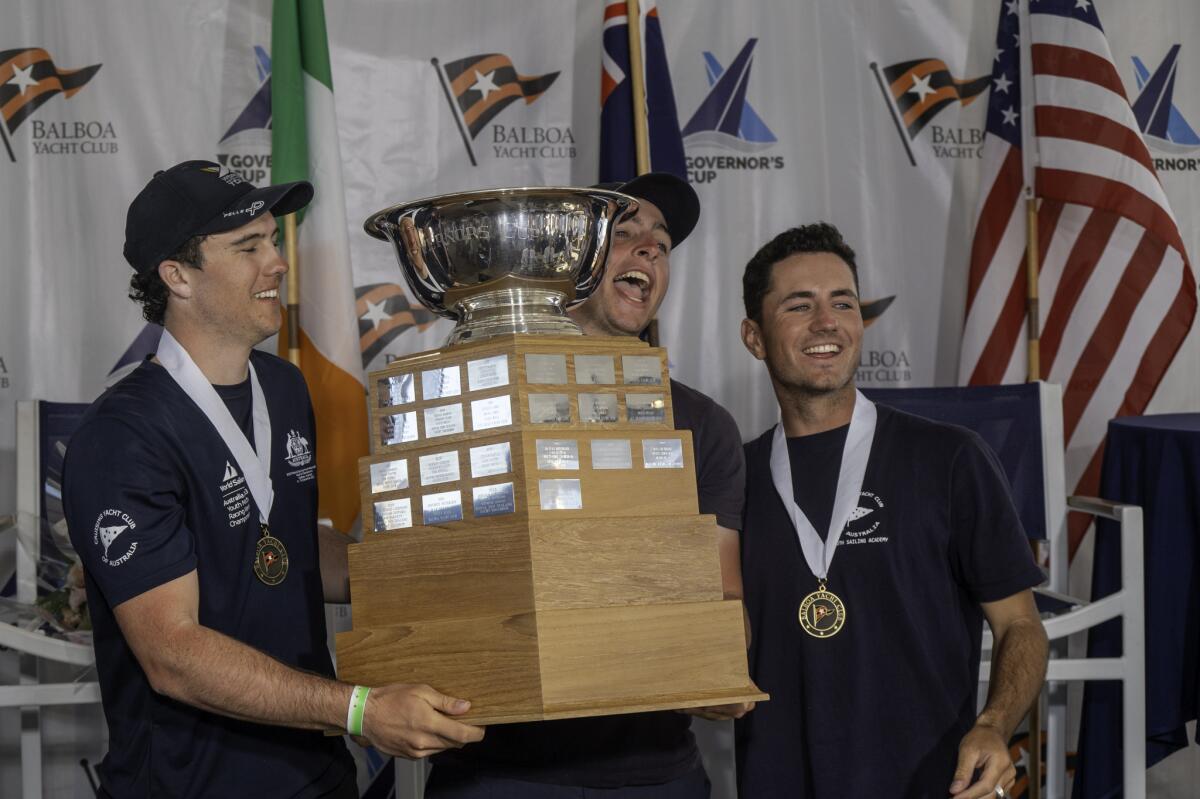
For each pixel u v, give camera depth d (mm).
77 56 3104
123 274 3115
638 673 1331
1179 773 3346
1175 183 3389
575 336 1395
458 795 1645
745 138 3354
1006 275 3168
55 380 3088
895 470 1866
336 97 3205
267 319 1680
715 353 3354
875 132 3375
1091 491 3148
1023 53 3217
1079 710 3262
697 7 3340
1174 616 2619
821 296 1895
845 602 1819
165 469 1571
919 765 1768
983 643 2664
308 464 1788
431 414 1381
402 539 1391
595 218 1427
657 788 1658
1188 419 2844
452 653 1342
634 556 1353
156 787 1593
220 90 3154
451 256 1402
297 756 1647
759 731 1836
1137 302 3133
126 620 1516
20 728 2871
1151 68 3381
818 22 3367
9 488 3051
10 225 3076
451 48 3252
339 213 2891
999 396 2816
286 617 1676
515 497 1319
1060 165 3084
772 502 1918
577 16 3273
